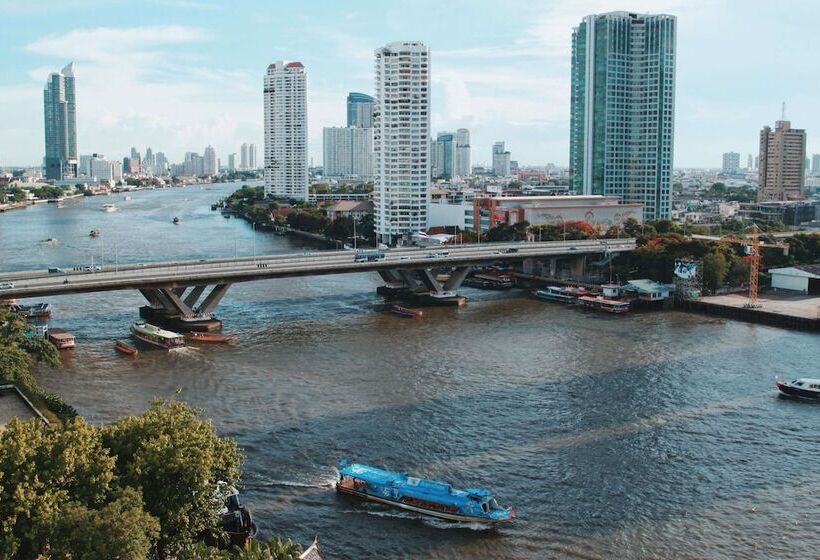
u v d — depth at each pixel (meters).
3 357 146.00
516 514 115.19
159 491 93.94
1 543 82.00
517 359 197.38
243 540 105.50
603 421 152.00
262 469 129.12
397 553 105.25
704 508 117.44
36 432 93.44
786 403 163.62
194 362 192.38
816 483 126.00
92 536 80.12
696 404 162.62
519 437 143.50
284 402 161.88
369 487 119.62
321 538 108.69
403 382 176.50
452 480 125.69
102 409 156.62
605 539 108.75
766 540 108.81
